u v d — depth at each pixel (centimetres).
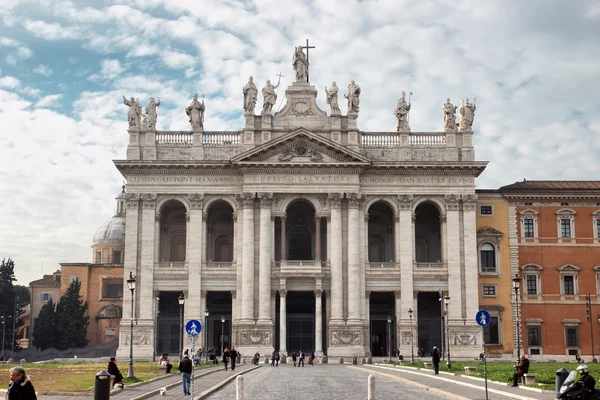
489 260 9538
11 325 12988
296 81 9525
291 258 9825
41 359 11494
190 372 4262
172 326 9319
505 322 9369
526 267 9494
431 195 9375
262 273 9075
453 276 9225
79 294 13350
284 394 4150
